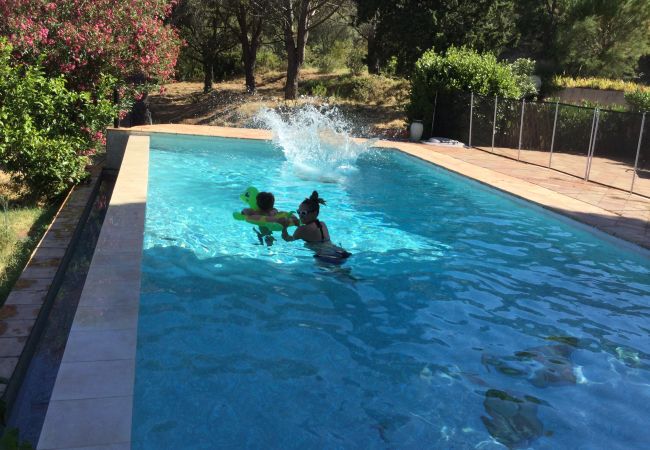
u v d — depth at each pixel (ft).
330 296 17.74
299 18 94.99
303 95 101.35
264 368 13.17
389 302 17.57
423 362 13.93
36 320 16.81
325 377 12.94
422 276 19.97
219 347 14.03
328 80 109.81
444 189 35.91
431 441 10.78
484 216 29.25
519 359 14.33
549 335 15.79
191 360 13.29
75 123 36.19
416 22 83.35
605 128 56.95
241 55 132.98
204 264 19.76
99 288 14.47
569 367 14.01
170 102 109.70
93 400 9.84
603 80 86.84
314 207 22.03
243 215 23.27
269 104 95.71
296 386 12.46
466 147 57.52
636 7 91.86
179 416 11.07
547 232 26.63
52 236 25.04
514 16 98.27
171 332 14.65
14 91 31.55
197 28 107.86
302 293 17.84
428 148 54.13
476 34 83.61
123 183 27.25
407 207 30.37
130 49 48.37
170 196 29.30
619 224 27.02
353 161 45.37
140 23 48.21
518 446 10.73
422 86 62.85
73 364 10.92
